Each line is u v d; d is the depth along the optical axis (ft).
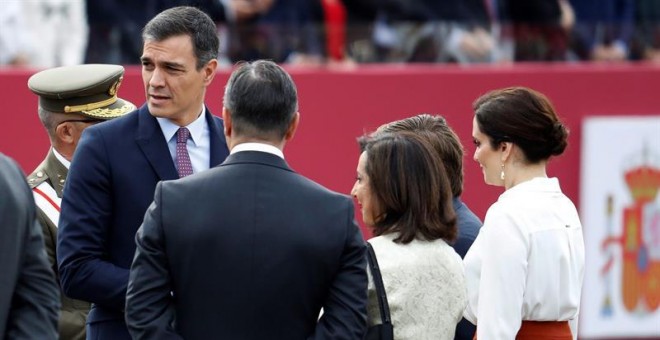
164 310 43.24
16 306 40.16
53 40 88.17
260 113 44.19
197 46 51.03
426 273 45.91
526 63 97.76
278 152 44.70
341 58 94.02
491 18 101.60
